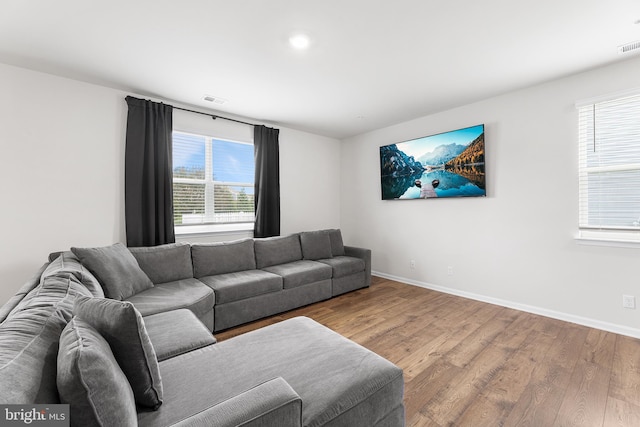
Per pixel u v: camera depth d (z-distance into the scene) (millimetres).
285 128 4375
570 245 2744
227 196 3820
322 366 1310
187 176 3471
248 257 3342
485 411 1597
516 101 3035
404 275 4211
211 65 2436
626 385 1789
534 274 2973
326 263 3676
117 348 947
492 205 3260
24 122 2482
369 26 1918
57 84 2613
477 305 3240
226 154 3801
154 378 1022
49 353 853
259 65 2439
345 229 5078
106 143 2859
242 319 2768
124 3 1681
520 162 3031
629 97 2414
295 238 3895
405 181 4090
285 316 3016
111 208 2895
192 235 3455
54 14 1776
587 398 1684
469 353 2207
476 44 2148
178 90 2945
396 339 2457
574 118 2689
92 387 697
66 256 2146
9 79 2416
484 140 3262
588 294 2652
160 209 3076
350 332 2605
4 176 2412
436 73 2623
